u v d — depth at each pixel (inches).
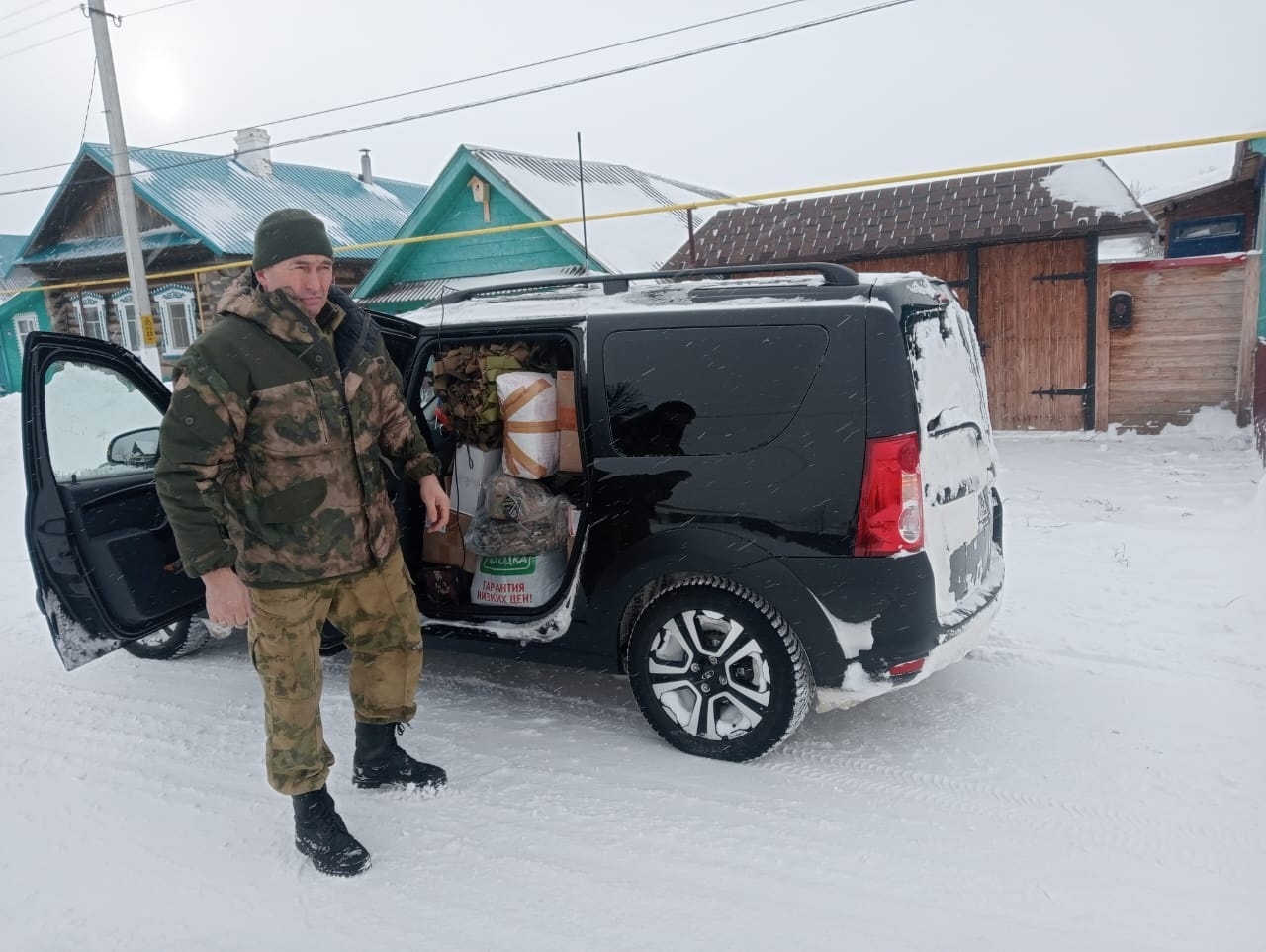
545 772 133.1
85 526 144.1
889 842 112.0
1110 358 408.8
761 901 101.7
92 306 925.8
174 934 100.8
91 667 183.2
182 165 834.8
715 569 127.8
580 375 137.6
